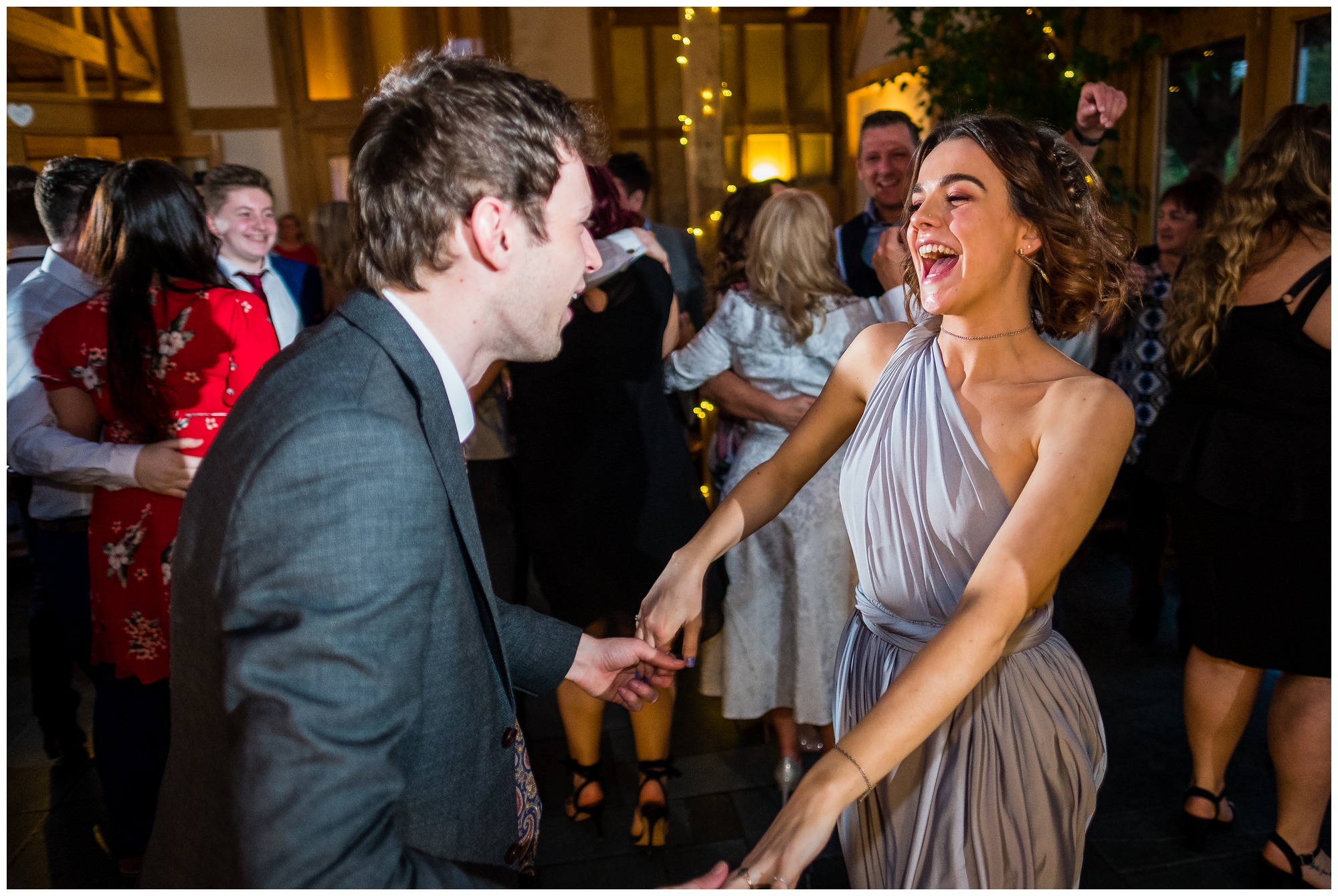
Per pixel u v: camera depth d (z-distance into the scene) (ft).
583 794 7.43
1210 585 6.52
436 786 2.86
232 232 9.34
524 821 3.44
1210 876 6.63
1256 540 6.22
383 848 2.37
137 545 5.95
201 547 2.63
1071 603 11.40
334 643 2.37
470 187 2.79
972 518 3.57
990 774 3.69
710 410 9.26
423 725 2.80
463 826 2.97
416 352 2.84
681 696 9.66
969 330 3.64
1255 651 6.32
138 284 5.73
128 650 6.09
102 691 6.41
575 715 7.28
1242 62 12.76
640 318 6.61
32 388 6.27
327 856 2.27
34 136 22.57
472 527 3.00
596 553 6.72
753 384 7.50
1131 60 13.78
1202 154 13.66
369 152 2.86
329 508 2.45
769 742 8.68
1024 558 3.07
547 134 2.88
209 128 25.94
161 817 2.94
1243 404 6.29
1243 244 6.09
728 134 28.32
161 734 6.44
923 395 3.70
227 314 5.84
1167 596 11.53
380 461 2.54
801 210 7.05
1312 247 5.89
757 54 28.12
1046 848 3.77
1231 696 6.61
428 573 2.60
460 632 2.88
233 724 2.39
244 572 2.47
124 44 24.85
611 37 27.89
